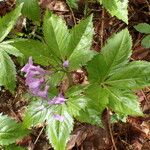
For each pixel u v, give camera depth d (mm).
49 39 207
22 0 273
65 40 206
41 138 277
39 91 186
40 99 193
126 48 210
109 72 208
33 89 186
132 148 268
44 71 188
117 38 211
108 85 205
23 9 273
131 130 274
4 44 239
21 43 203
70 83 213
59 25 208
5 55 237
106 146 269
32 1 273
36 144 274
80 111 197
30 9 274
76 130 272
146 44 275
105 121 269
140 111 196
